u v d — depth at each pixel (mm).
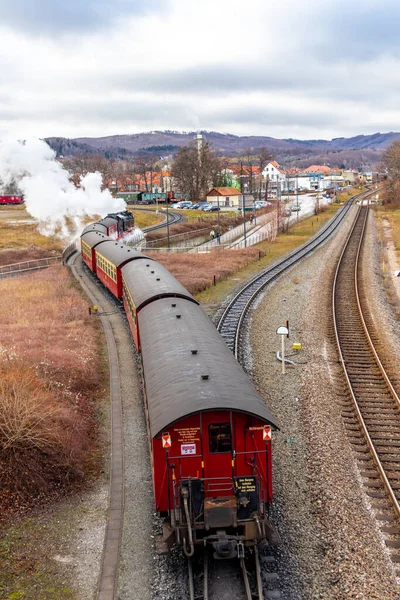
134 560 11109
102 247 39219
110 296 36844
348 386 19219
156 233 73312
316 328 27219
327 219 89375
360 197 141125
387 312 30875
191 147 139250
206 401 10719
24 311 30906
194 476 10961
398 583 10039
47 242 63625
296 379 20375
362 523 11781
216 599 9797
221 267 46688
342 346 24281
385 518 11969
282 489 13172
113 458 15297
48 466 14242
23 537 11852
